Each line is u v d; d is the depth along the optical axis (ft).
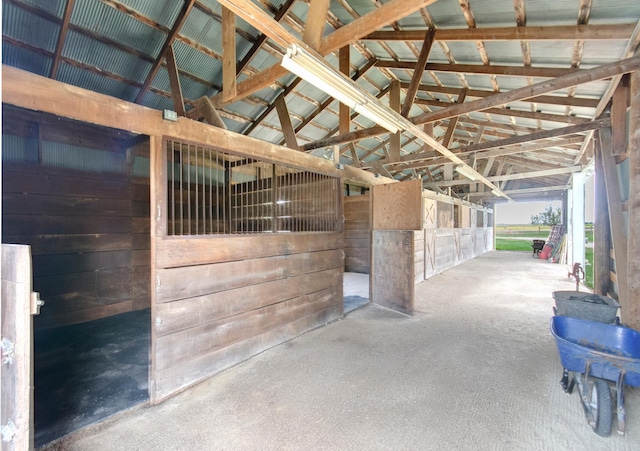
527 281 20.67
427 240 22.13
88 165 12.80
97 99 5.85
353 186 31.40
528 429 5.77
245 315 8.59
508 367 8.22
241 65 12.75
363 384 7.36
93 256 12.91
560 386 7.25
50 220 11.84
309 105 17.65
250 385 7.31
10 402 3.39
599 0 7.59
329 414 6.24
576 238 25.71
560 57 10.46
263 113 16.76
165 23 10.50
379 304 14.48
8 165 10.96
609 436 5.56
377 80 17.35
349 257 25.00
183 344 7.16
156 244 6.72
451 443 5.42
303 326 10.59
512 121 18.53
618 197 10.87
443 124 23.48
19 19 9.06
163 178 6.82
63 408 6.49
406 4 5.99
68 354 9.23
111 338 10.56
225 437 5.62
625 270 10.26
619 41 8.80
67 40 10.00
